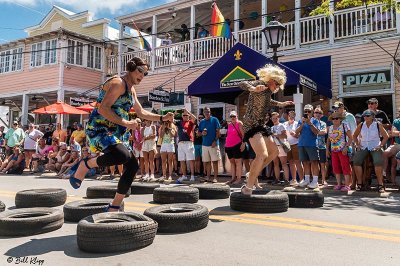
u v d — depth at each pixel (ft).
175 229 12.04
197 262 9.11
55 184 28.68
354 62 38.63
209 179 30.50
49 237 11.50
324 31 41.19
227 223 13.61
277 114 26.66
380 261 9.34
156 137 34.76
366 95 37.78
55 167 39.45
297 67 40.52
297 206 17.34
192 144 31.32
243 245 10.68
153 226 10.68
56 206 16.79
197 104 49.75
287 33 43.86
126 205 17.38
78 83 60.18
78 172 11.66
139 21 60.13
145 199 19.31
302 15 49.98
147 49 55.26
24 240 11.14
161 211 13.08
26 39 61.82
